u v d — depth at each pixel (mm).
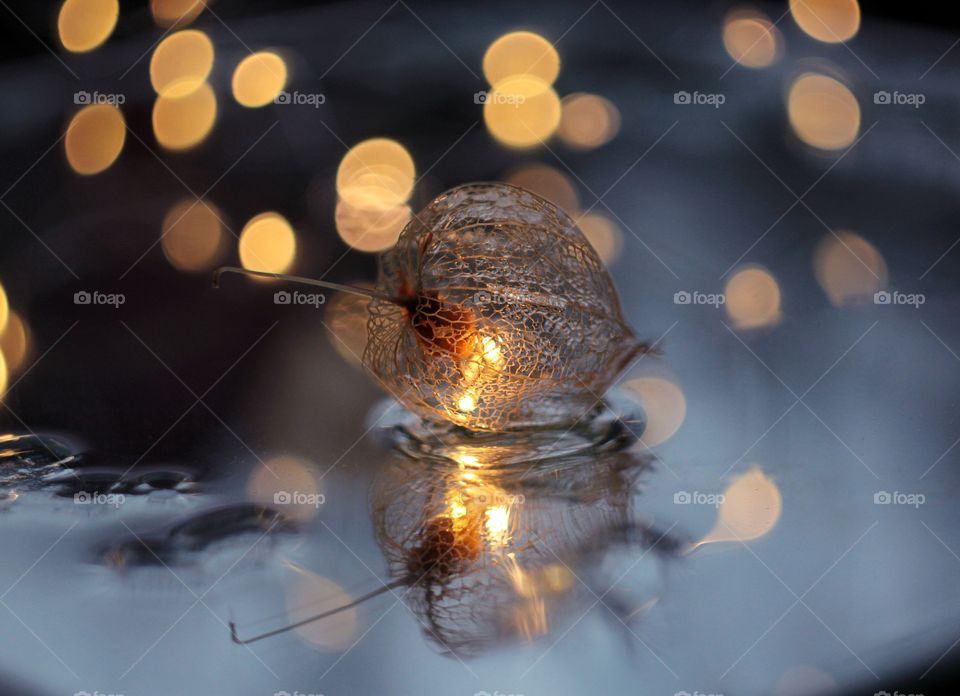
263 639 302
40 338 386
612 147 456
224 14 520
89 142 456
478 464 343
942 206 429
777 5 540
